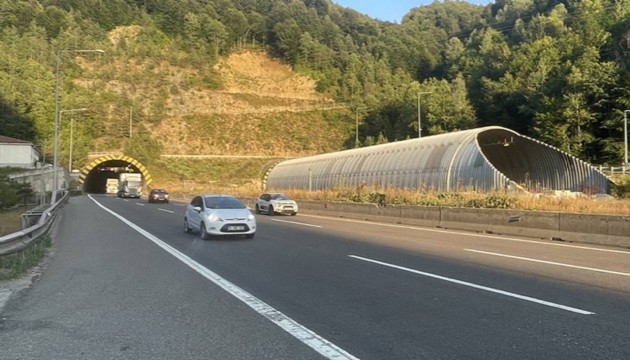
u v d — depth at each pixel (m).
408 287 8.93
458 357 5.27
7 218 29.09
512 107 86.38
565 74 72.50
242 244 15.77
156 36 163.12
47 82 106.50
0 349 5.66
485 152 47.66
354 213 29.78
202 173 96.81
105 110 111.12
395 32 193.75
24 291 8.80
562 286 8.95
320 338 5.96
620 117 63.88
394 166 43.12
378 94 130.75
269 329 6.37
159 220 26.06
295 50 160.25
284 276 10.10
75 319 6.94
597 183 39.06
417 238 17.72
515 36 135.62
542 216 18.19
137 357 5.37
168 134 111.00
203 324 6.63
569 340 5.83
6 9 144.75
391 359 5.22
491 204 23.98
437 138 41.75
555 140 67.44
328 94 142.75
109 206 42.03
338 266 11.34
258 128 117.56
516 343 5.73
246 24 175.38
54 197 33.31
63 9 164.38
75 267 11.41
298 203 36.53
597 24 81.19
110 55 136.12
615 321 6.63
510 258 12.55
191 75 138.62
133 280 9.79
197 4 183.38
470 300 7.88
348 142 113.62
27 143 73.06
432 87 106.62
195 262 12.04
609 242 15.59
